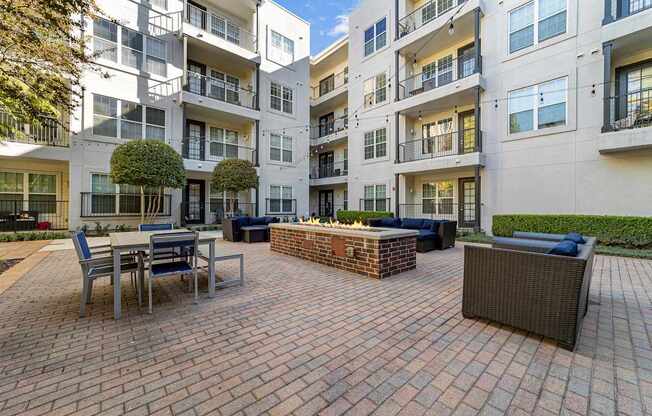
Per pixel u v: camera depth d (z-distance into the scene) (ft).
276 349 7.47
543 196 27.91
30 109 15.81
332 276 14.98
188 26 37.73
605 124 23.54
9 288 12.70
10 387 5.84
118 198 34.12
